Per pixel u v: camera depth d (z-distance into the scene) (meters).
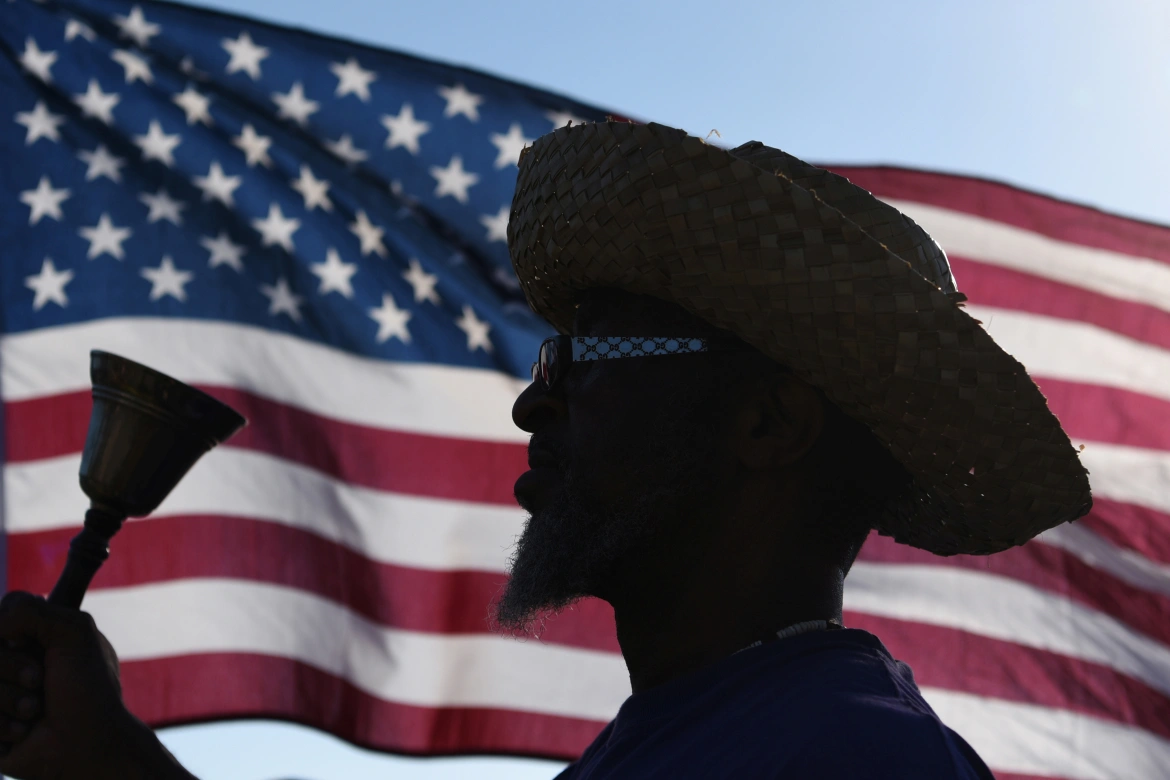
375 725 5.12
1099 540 6.03
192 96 5.88
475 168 5.94
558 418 1.63
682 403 1.52
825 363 1.42
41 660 1.52
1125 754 5.67
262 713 5.02
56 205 5.64
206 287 5.59
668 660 1.49
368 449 5.45
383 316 5.65
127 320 5.51
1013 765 5.66
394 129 5.95
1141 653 5.81
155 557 5.15
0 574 5.14
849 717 1.13
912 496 1.64
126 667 4.99
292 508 5.32
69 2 5.98
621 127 1.48
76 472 5.31
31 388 5.38
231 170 5.79
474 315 5.71
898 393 1.41
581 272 1.60
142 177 5.73
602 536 1.52
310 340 5.57
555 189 1.58
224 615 5.13
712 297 1.44
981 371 1.38
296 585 5.22
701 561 1.49
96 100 5.83
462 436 5.52
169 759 1.55
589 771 1.46
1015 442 1.45
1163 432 6.21
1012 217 6.45
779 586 1.46
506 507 5.45
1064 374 6.29
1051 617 5.86
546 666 5.33
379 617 5.25
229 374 5.48
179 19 6.00
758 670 1.34
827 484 1.50
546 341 1.63
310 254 5.69
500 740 5.20
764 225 1.38
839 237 1.37
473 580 5.35
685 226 1.42
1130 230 6.44
